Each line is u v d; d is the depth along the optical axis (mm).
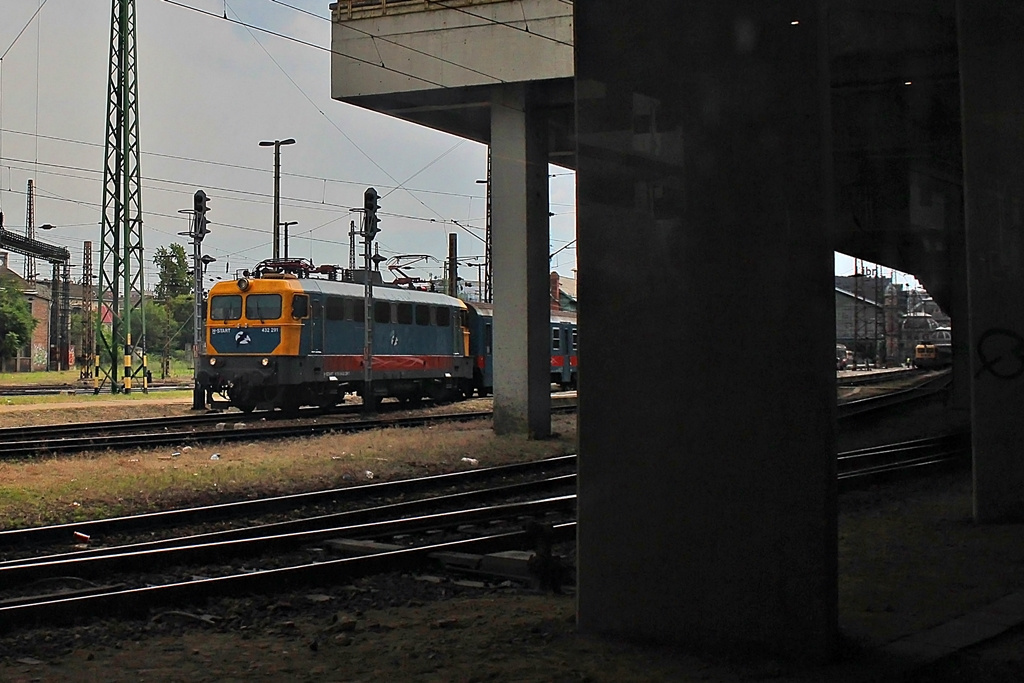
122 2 35875
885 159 19625
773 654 6043
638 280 6402
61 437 20938
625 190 6438
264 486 14672
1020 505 11594
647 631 6395
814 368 6000
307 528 11258
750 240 6102
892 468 16625
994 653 6387
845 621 7074
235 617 7410
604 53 6473
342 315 28859
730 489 6152
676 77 6277
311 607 7805
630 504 6457
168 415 28172
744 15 6105
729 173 6152
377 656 6348
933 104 16594
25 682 5898
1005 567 9078
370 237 29000
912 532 11133
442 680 5828
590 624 6621
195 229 28672
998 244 11742
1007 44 11523
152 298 78875
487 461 18188
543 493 14492
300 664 6203
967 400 32781
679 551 6285
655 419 6367
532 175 21141
